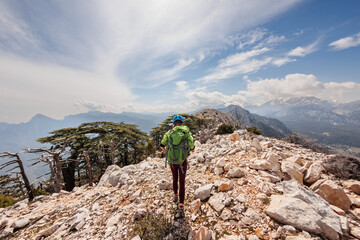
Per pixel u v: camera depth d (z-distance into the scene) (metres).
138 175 6.30
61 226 3.82
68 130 28.27
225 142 7.72
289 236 2.26
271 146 6.46
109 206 4.34
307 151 5.93
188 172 5.39
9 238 3.84
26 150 15.23
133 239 2.77
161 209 3.55
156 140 44.81
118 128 30.42
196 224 2.91
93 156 26.05
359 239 2.18
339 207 2.87
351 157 3.92
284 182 3.29
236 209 2.99
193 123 42.84
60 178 16.77
